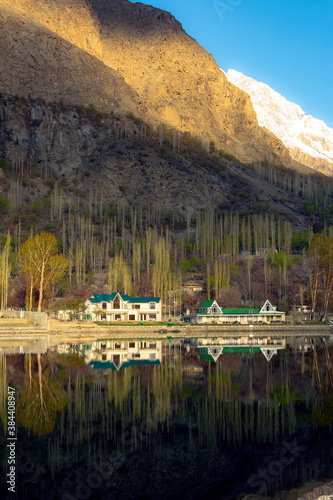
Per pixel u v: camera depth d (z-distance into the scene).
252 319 152.75
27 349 89.81
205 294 183.62
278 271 184.00
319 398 50.06
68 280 191.88
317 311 170.00
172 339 116.62
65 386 54.19
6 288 144.38
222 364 73.00
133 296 171.12
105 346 98.69
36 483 28.98
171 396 49.91
